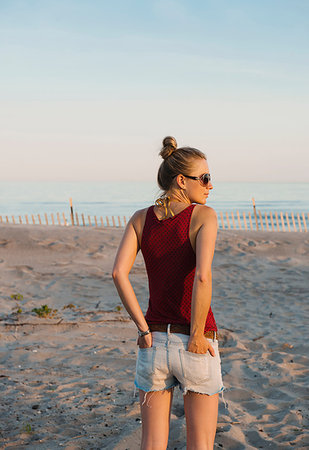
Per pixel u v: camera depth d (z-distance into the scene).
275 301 8.16
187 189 2.11
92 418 3.58
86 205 88.75
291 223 41.72
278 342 5.76
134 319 2.02
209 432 1.98
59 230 14.81
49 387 4.27
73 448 3.10
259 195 135.38
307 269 10.86
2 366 4.88
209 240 1.94
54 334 6.03
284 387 4.27
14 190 178.62
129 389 4.20
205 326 1.97
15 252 12.18
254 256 12.22
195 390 1.94
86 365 4.92
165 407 2.04
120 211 73.31
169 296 1.99
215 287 9.22
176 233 2.00
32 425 3.46
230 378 4.53
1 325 6.30
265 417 3.61
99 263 11.41
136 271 10.41
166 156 2.17
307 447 3.08
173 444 3.14
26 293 8.53
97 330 6.20
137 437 3.17
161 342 1.97
